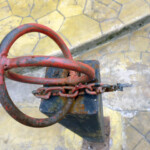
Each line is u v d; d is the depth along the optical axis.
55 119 0.93
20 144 2.18
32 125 0.86
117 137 2.05
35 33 2.87
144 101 2.24
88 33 2.70
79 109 1.02
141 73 2.41
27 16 3.08
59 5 3.08
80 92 1.02
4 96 0.75
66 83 1.01
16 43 2.83
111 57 2.60
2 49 0.78
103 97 2.34
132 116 2.17
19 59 0.74
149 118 2.14
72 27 2.81
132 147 2.00
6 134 2.26
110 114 2.20
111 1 2.92
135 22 2.66
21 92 2.55
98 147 2.02
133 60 2.52
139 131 2.08
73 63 0.77
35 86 2.56
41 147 2.13
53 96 1.08
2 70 0.75
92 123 1.23
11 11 3.18
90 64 1.14
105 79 2.46
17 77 0.97
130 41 2.65
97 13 2.87
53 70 1.15
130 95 2.29
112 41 2.71
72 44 2.65
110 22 2.73
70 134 2.13
